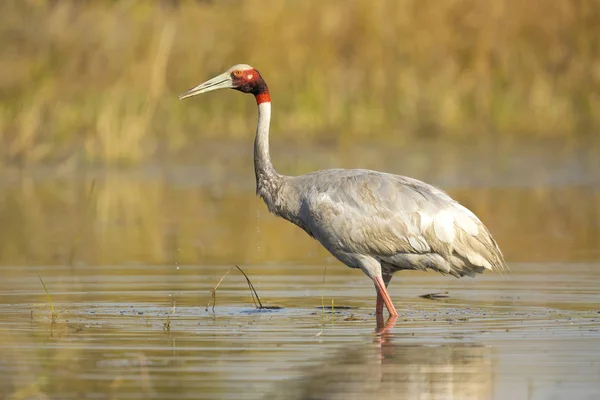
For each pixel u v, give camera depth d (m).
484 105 26.77
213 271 14.77
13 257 15.86
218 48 26.81
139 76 26.16
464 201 20.17
